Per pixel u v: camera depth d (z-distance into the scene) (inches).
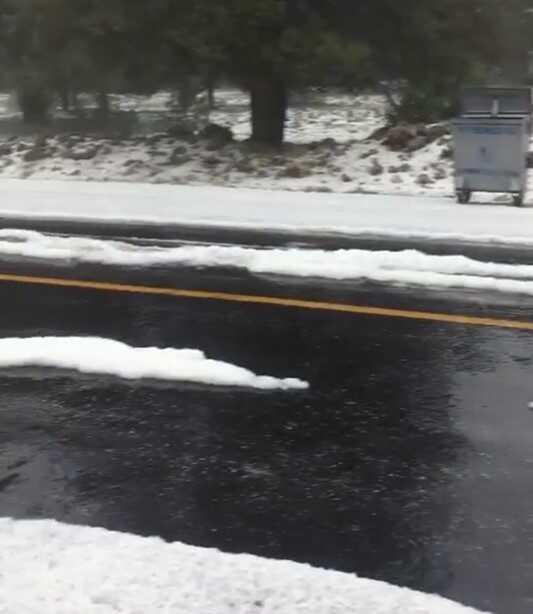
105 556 141.7
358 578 138.4
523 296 288.8
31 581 133.2
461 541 152.9
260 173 554.3
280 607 127.6
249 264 331.6
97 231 397.7
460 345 247.0
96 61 588.7
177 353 239.6
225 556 143.7
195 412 205.2
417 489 170.2
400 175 536.1
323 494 168.9
